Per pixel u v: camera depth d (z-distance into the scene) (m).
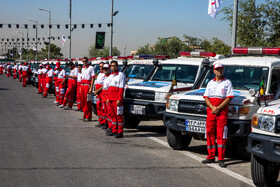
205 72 8.12
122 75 8.30
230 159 6.83
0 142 7.29
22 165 5.71
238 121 6.22
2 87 23.69
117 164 5.99
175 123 6.79
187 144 7.43
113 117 8.49
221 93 6.12
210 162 6.36
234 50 8.29
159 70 10.20
